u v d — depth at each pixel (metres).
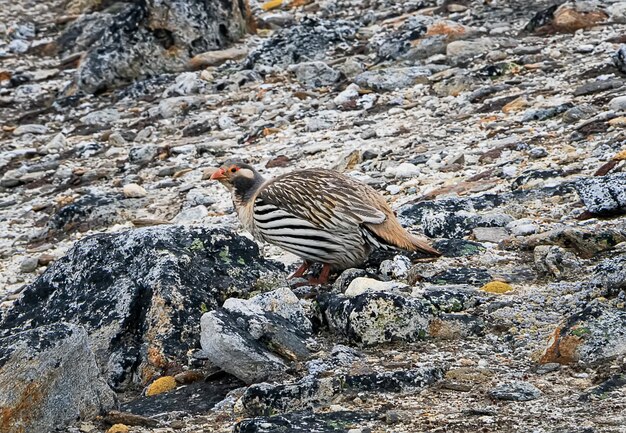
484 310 10.02
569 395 8.09
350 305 9.76
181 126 22.16
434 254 11.64
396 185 15.77
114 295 10.84
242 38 27.64
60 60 29.52
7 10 33.31
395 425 7.78
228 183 12.23
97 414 8.73
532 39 21.97
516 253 11.65
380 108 20.39
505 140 16.47
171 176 19.38
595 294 9.78
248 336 9.41
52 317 10.93
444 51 22.53
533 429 7.49
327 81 22.94
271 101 22.45
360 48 24.50
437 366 8.78
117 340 10.50
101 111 24.06
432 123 18.73
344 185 11.55
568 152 15.20
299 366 9.12
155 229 11.44
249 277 11.22
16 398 8.14
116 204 18.08
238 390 9.02
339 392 8.45
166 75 25.78
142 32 26.08
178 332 10.40
